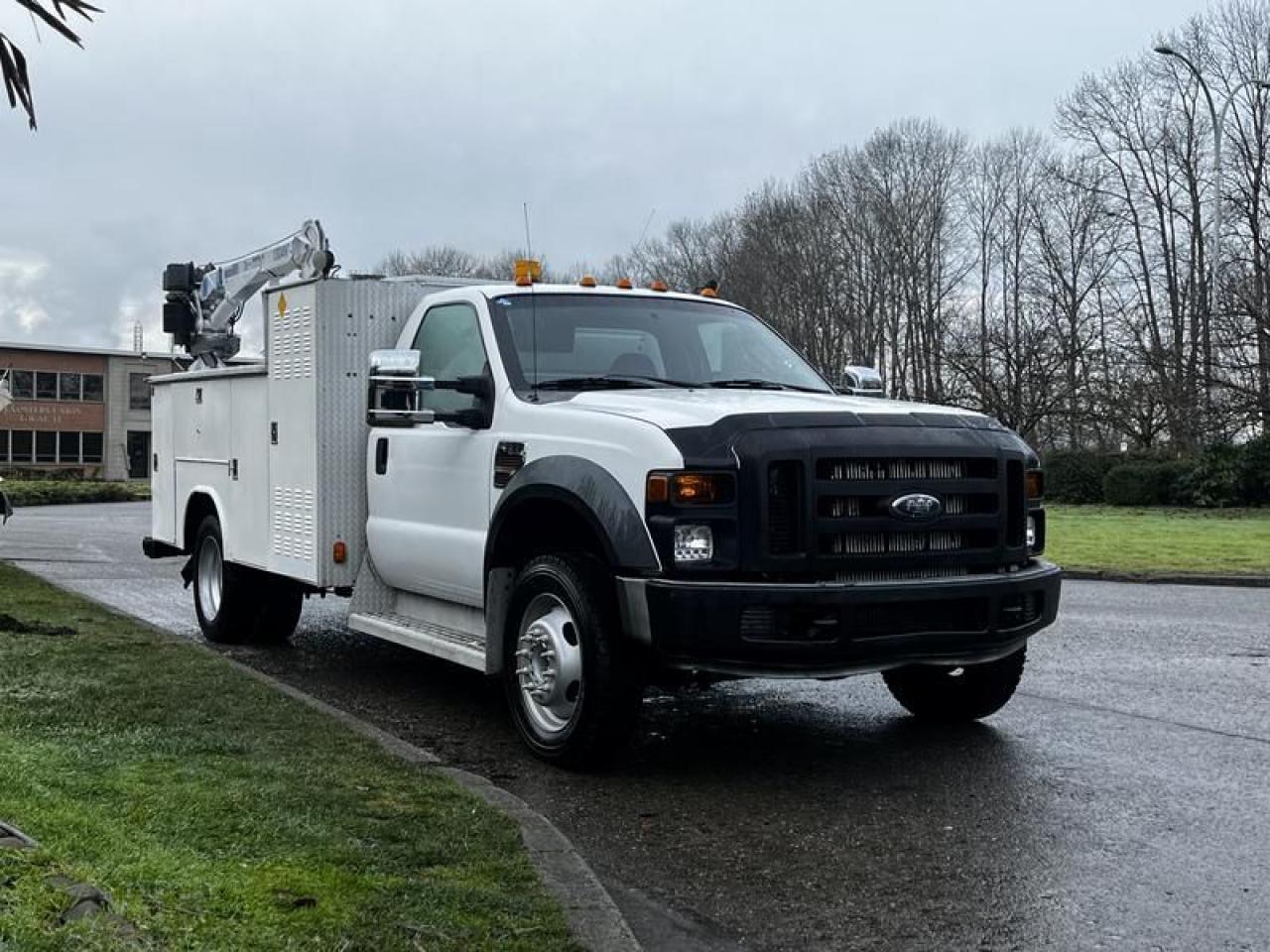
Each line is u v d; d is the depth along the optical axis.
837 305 53.00
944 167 53.78
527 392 6.50
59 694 6.37
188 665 7.29
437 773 5.40
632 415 5.80
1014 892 4.46
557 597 5.97
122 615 9.57
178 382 9.98
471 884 4.09
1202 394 35.94
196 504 9.77
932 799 5.59
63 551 18.00
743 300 52.31
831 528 5.50
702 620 5.33
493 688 7.99
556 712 6.07
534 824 4.86
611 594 5.77
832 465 5.54
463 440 6.71
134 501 44.38
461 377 6.97
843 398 6.52
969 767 6.14
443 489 6.88
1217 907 4.31
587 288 7.34
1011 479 6.04
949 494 5.79
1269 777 5.93
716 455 5.48
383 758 5.54
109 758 5.17
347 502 7.71
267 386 8.30
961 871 4.67
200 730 5.78
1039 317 47.12
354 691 7.86
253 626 9.29
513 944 3.64
